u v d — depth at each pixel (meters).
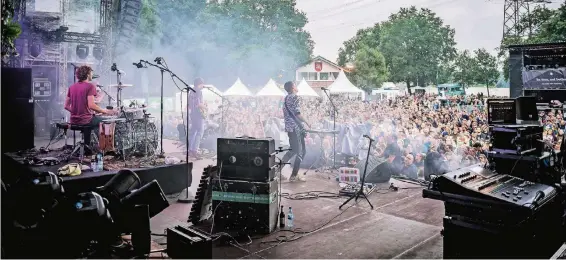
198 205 4.32
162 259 3.36
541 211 3.18
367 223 4.37
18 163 5.54
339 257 3.45
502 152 3.54
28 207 3.19
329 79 41.09
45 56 14.24
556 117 8.38
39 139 9.92
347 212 4.79
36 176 3.35
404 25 49.41
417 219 4.50
